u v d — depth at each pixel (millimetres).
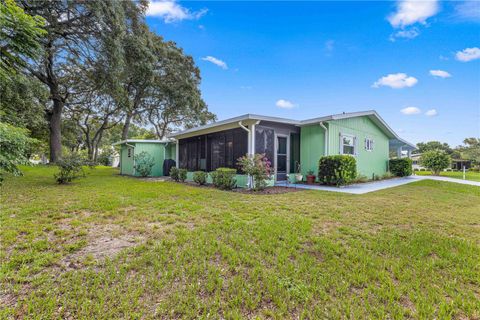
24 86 9805
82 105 19672
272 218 3867
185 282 1983
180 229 3293
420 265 2312
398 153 15750
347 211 4422
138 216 3980
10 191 6406
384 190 7426
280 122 8656
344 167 8070
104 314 1585
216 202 5266
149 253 2520
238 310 1656
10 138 3607
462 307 1708
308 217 3982
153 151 14266
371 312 1643
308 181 9141
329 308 1684
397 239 2982
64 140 23875
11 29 3621
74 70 15430
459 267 2289
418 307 1704
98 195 5996
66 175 8344
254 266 2258
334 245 2742
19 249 2551
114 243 2805
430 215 4215
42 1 10125
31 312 1589
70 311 1611
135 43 13898
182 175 10195
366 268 2236
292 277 2064
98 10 10727
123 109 18469
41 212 4117
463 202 5539
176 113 22438
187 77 20984
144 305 1689
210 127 9328
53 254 2457
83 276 2051
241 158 7562
